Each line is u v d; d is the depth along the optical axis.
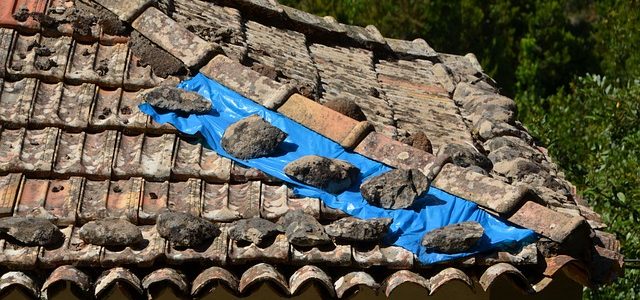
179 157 8.44
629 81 17.19
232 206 8.05
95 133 8.59
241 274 7.64
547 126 15.86
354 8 25.70
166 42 9.41
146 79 9.12
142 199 7.98
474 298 8.20
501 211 8.12
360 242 7.81
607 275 8.23
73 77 9.02
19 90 8.83
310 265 7.66
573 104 17.94
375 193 8.17
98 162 8.27
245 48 9.91
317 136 8.82
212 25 10.27
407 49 12.02
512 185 8.34
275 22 11.34
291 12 11.58
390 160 8.60
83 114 8.66
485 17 27.70
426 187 8.22
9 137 8.42
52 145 8.34
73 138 8.50
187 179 8.27
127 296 7.46
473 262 7.84
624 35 22.36
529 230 8.02
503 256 7.87
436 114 10.31
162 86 8.94
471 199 8.27
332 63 10.91
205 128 8.67
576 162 15.80
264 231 7.68
